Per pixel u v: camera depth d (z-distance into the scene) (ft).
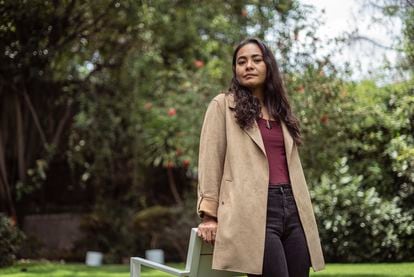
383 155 17.80
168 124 21.34
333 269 14.61
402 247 16.90
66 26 17.37
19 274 14.55
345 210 17.88
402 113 16.16
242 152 6.13
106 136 22.76
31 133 20.45
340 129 15.46
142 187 24.56
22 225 20.88
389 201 17.78
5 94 19.33
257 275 5.97
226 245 5.88
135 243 22.63
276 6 16.88
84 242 22.43
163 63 23.53
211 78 18.52
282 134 6.43
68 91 21.85
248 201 5.92
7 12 15.55
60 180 23.90
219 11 21.49
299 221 6.20
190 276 6.45
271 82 6.63
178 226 22.40
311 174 15.44
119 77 22.62
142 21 20.02
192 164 18.99
